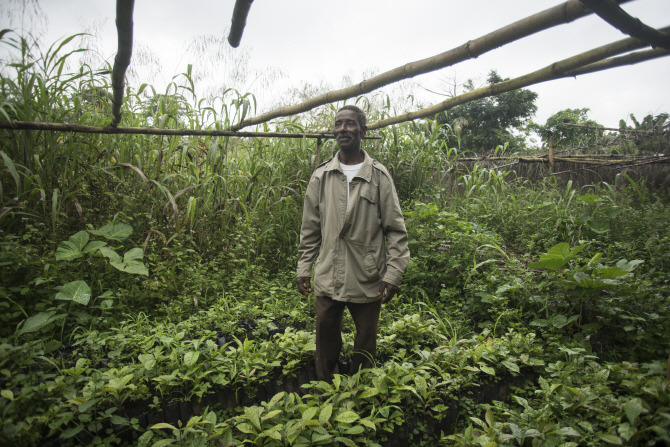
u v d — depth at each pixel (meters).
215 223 4.11
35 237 2.96
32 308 2.72
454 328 3.20
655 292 3.20
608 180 8.72
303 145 5.14
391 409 2.24
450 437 1.97
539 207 5.28
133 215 3.60
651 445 1.69
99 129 3.13
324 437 1.76
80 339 2.61
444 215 4.26
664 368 2.15
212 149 4.01
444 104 3.23
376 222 2.31
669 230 4.58
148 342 2.51
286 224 4.55
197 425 2.01
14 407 1.82
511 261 3.73
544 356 2.74
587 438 1.85
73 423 1.93
